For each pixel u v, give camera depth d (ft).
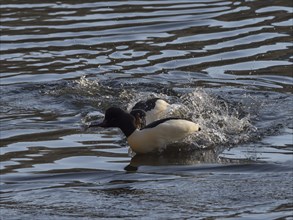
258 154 59.93
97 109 71.61
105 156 60.39
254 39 88.74
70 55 85.97
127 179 54.95
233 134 64.23
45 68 82.07
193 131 62.75
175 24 94.53
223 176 54.85
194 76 79.41
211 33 91.20
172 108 67.05
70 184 54.24
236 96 73.51
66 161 59.21
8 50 87.51
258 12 97.30
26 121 68.44
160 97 73.51
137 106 67.00
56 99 74.02
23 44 89.20
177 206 48.96
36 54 86.33
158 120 62.44
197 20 95.45
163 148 61.57
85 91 75.72
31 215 48.26
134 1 103.45
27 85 77.30
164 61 83.56
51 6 101.71
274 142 62.54
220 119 66.74
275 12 97.14
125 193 51.70
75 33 92.27
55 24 95.14
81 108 71.82
